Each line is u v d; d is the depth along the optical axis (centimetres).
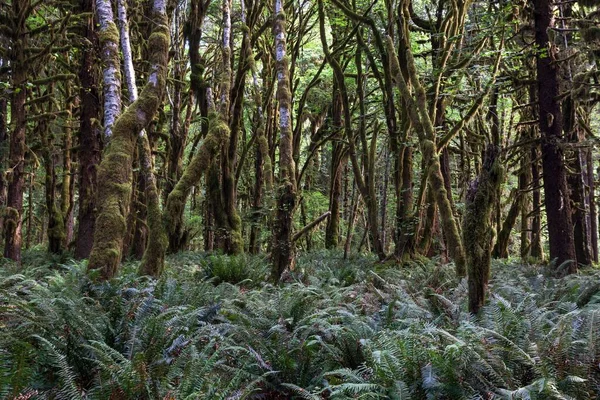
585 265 1423
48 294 615
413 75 1045
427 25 1554
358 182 1398
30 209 2356
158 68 850
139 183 1805
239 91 1636
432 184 943
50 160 1716
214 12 2178
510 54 1201
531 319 513
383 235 1883
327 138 1942
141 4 1719
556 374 400
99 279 710
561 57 1243
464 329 467
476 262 620
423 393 396
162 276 711
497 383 405
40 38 1625
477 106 1108
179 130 1972
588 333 429
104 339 466
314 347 519
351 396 417
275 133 2064
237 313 586
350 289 809
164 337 471
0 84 1193
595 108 2009
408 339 450
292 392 462
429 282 894
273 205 1052
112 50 857
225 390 373
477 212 627
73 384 360
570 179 1504
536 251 1898
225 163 1627
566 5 1495
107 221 759
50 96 1429
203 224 2223
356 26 1392
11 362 362
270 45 2006
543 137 1177
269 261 1290
